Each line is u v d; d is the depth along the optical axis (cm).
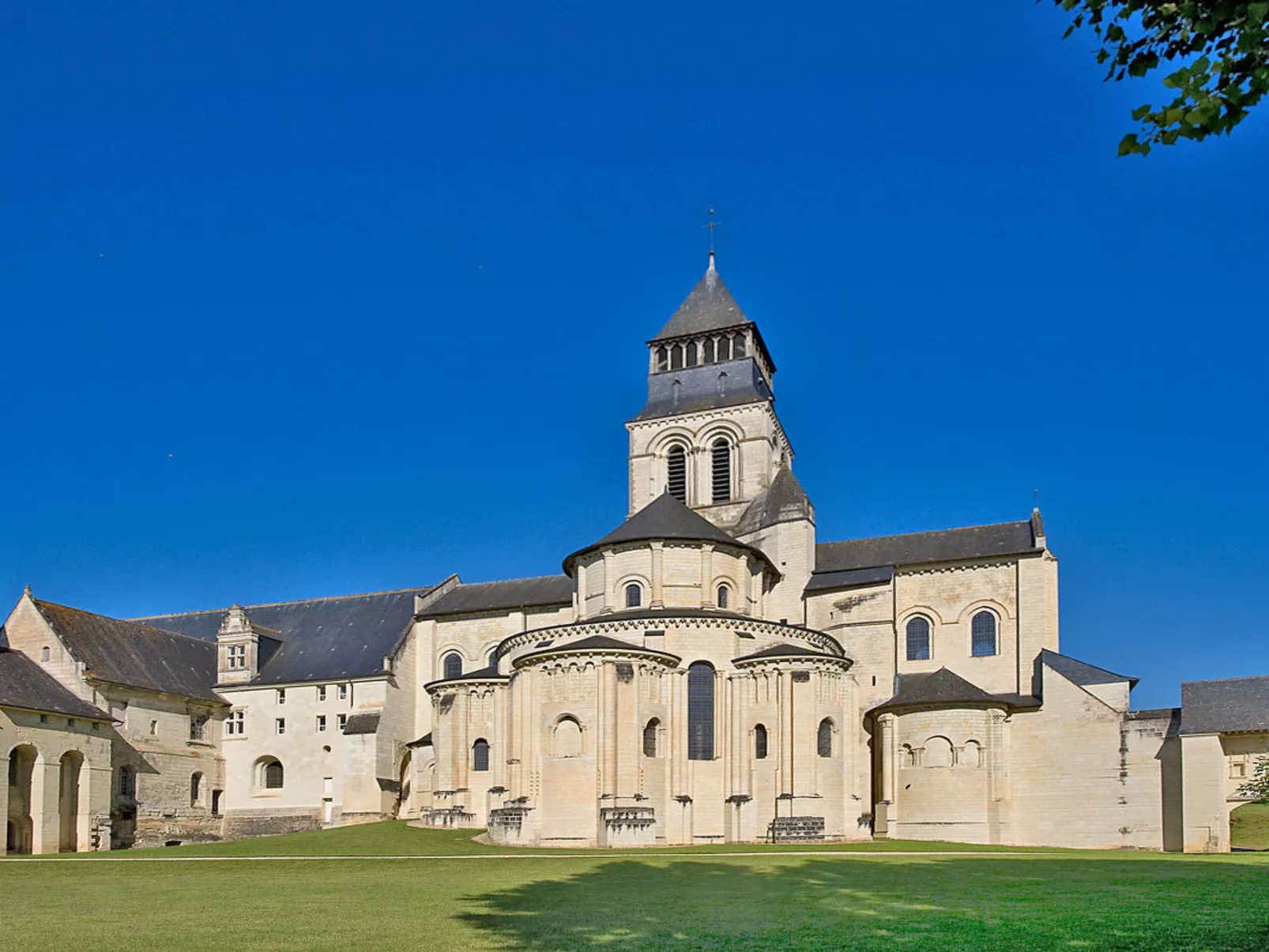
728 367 9962
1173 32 1581
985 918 3155
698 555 7719
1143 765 7244
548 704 6794
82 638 8919
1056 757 7494
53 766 7494
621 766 6662
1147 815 7162
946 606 8444
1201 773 6762
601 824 6494
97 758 7912
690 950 2747
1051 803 7438
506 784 7175
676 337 10175
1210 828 6662
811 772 6894
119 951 2781
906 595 8569
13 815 7325
